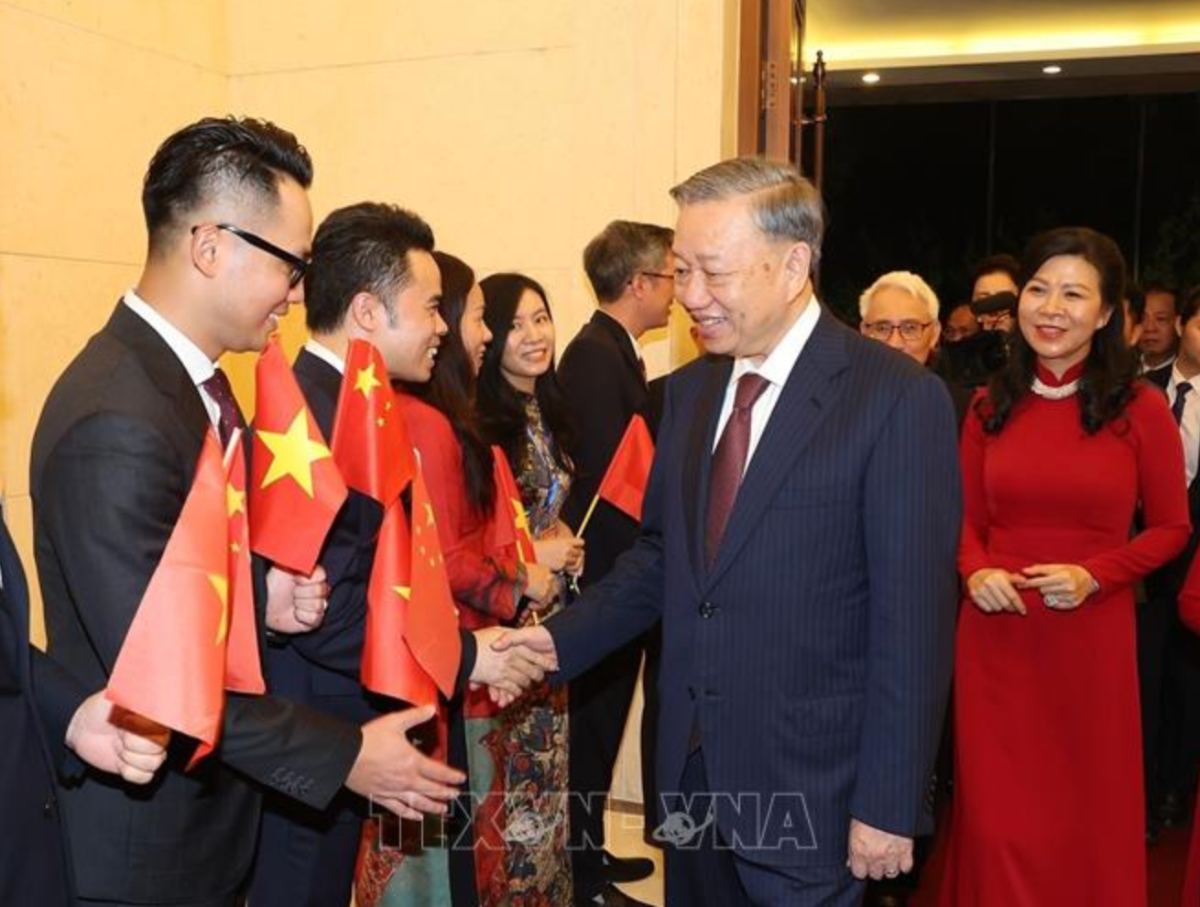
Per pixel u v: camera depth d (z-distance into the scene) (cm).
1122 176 796
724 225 158
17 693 132
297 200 158
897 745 157
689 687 170
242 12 383
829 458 160
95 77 327
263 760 153
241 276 153
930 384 163
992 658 248
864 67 744
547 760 243
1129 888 242
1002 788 245
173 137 154
